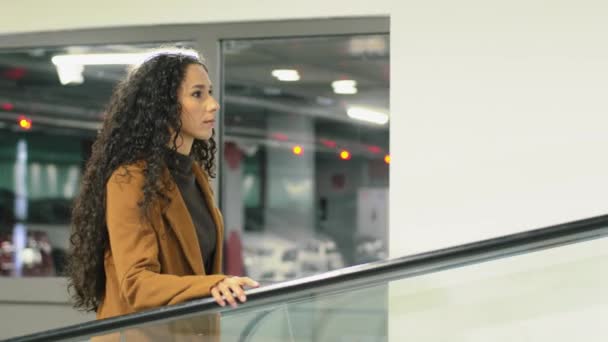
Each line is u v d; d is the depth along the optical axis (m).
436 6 4.99
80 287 3.20
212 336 3.29
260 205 11.46
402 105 5.02
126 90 3.26
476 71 4.93
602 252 4.26
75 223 3.20
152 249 3.03
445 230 4.96
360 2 5.12
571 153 4.82
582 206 4.80
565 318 4.35
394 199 5.02
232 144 10.55
